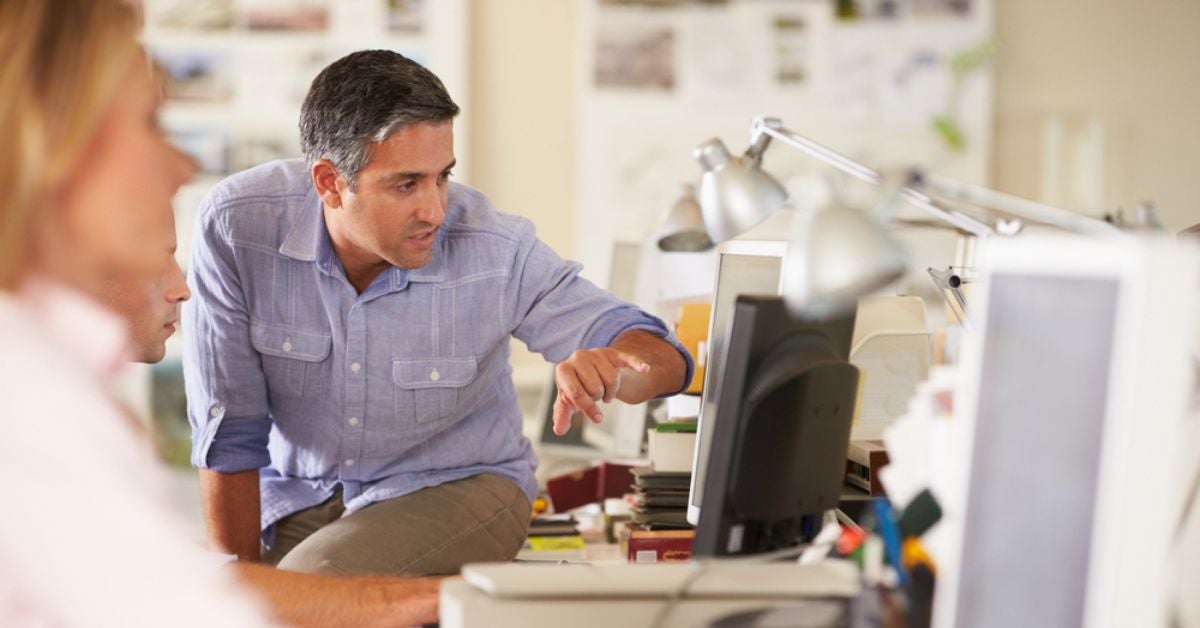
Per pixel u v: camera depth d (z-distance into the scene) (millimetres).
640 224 4418
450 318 2172
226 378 2158
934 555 1146
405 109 1936
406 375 2166
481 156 4391
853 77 4449
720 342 1789
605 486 2561
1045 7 4512
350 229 2029
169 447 4090
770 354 1314
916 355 2047
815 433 1365
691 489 1797
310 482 2264
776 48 4422
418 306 2160
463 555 2105
